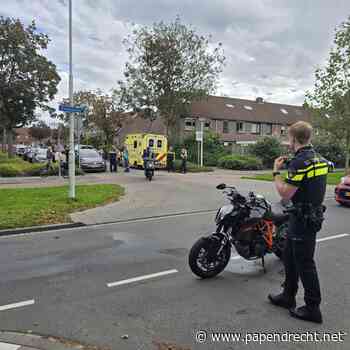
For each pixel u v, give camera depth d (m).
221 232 4.70
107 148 36.78
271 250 4.96
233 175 20.58
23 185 14.23
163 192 12.73
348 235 6.89
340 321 3.47
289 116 44.06
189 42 30.44
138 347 2.99
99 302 3.90
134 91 31.20
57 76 31.33
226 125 38.75
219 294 4.12
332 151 29.02
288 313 3.64
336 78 17.98
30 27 29.83
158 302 3.90
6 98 29.59
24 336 3.19
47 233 7.07
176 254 5.65
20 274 4.77
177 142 33.03
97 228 7.51
